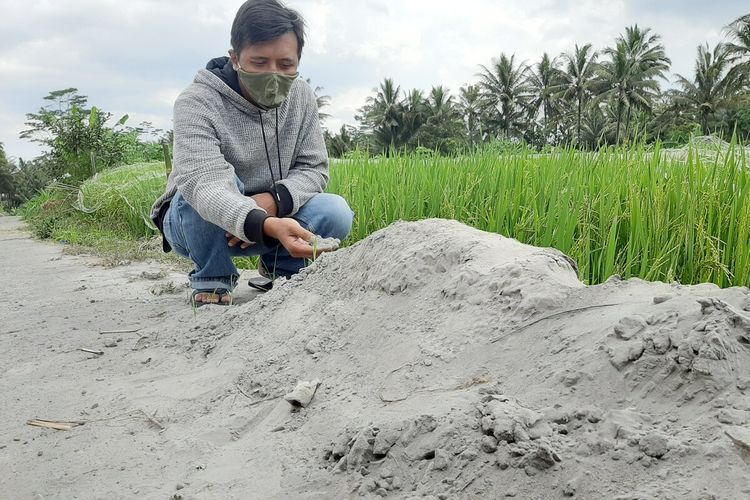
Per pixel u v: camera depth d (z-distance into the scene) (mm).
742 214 2412
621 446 1100
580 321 1490
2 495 1502
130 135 16438
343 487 1319
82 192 11516
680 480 996
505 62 51156
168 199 3443
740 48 45812
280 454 1531
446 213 3779
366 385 1705
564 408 1249
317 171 3471
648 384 1218
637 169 3320
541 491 1100
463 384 1494
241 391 1994
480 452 1221
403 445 1335
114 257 6059
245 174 3301
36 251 7941
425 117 48031
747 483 947
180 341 2678
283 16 2842
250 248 3352
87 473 1576
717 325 1199
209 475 1505
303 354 2053
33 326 3277
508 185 3820
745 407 1086
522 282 1689
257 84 2924
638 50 48562
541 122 47469
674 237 2693
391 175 4793
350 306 2164
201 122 3018
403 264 2078
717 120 46750
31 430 1888
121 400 2086
